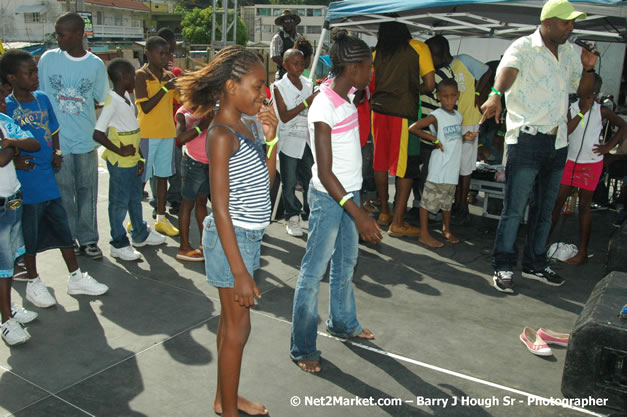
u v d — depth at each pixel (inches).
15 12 1887.3
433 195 204.8
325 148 110.1
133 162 183.5
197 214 188.5
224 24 1106.1
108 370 120.4
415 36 296.4
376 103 213.6
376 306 157.4
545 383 120.7
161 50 193.9
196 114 96.0
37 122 146.1
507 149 166.2
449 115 198.5
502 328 146.5
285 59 196.9
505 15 216.4
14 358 124.3
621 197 269.6
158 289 164.2
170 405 108.7
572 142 190.2
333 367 124.5
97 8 2162.9
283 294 163.3
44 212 150.5
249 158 93.0
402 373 122.9
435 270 187.0
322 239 117.8
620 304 109.0
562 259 200.1
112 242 186.9
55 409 106.3
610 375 103.0
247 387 115.6
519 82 158.1
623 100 370.0
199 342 133.5
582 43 165.2
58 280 168.6
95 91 176.1
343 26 228.5
